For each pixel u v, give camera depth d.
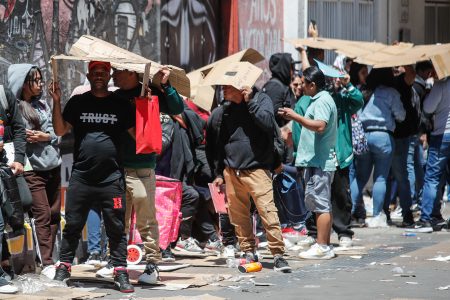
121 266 10.85
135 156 11.21
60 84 14.26
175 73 11.48
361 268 12.66
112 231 10.83
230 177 12.38
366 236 16.28
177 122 13.59
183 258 13.55
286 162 14.77
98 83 10.70
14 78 11.94
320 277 11.91
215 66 13.99
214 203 12.98
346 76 14.24
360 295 10.60
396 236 16.31
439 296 10.53
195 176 14.09
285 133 14.65
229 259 12.84
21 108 11.90
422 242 15.51
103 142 10.66
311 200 13.45
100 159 10.65
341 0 23.09
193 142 13.77
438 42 26.27
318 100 13.02
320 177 13.33
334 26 22.95
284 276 11.99
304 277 11.91
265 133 12.14
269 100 12.23
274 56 15.03
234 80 12.02
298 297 10.48
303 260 13.41
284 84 15.01
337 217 14.73
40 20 13.90
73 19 14.57
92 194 10.75
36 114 11.97
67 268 10.99
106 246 13.18
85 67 14.75
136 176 11.28
